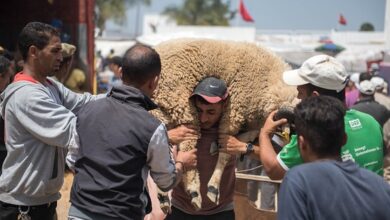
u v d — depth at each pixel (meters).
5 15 14.68
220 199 5.33
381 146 4.39
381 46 44.88
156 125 4.12
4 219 4.77
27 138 4.62
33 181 4.64
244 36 42.00
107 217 4.03
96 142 4.11
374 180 3.43
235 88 4.99
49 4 14.27
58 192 4.97
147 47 4.39
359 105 10.09
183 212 5.37
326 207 3.29
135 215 4.14
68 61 6.27
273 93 4.96
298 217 3.29
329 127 3.43
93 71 14.05
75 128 4.33
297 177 3.37
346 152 4.24
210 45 5.04
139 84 4.30
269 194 6.66
